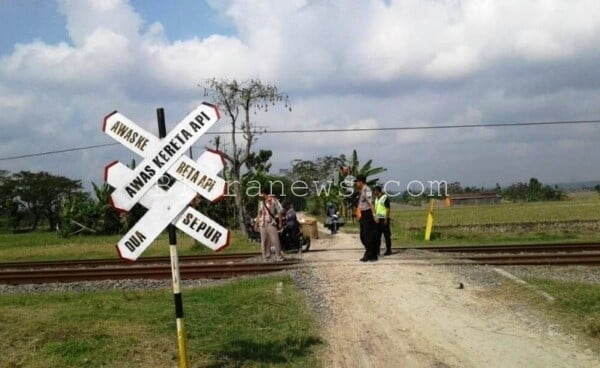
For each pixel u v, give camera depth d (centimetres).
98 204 4578
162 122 626
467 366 744
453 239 2670
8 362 689
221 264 1673
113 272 1602
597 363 740
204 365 717
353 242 2586
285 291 1184
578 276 1395
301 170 6988
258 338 837
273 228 1733
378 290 1162
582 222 3431
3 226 8444
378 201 1716
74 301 1134
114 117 625
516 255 1683
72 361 698
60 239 4288
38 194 8056
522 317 951
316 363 755
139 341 776
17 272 1675
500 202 9050
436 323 931
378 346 827
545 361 752
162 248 2642
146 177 618
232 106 3234
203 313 977
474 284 1214
